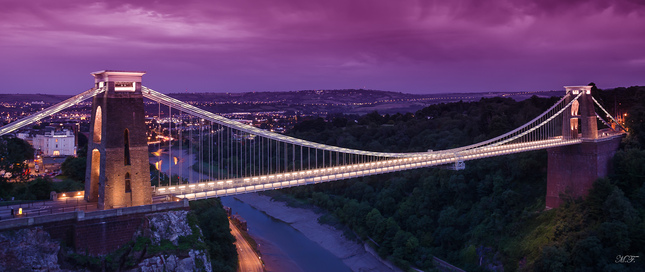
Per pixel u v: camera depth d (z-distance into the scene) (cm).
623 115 11706
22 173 9438
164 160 18200
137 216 4428
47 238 4000
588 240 6619
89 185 4922
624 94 12850
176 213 4659
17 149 10369
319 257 8981
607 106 12338
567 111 9094
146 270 4262
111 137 4516
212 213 7312
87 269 4069
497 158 9919
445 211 9312
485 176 9781
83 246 4100
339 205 11244
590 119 8788
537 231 7731
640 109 9725
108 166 4491
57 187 8212
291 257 8819
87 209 4534
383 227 9125
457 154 8300
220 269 6322
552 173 8962
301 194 12700
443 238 8762
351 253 9162
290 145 16100
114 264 4156
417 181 10875
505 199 8769
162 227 4516
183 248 4503
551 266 6612
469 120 14738
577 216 7406
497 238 8225
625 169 8275
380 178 11800
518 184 9438
